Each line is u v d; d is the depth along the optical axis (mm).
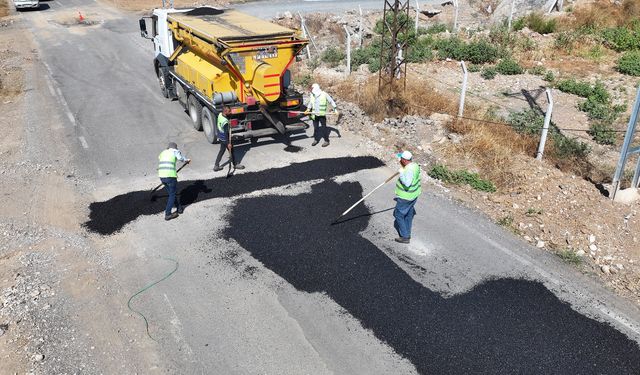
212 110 12133
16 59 20859
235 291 7457
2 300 7129
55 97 16344
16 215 9445
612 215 9195
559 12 24328
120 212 9609
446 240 8742
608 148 12453
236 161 11820
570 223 9094
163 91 16438
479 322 6887
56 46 23328
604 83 16984
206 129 13047
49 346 6402
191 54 13922
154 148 12547
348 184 10703
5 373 5969
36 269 7875
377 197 10188
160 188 10531
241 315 6992
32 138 13031
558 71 18297
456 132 12945
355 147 12602
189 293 7414
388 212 9625
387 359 6297
